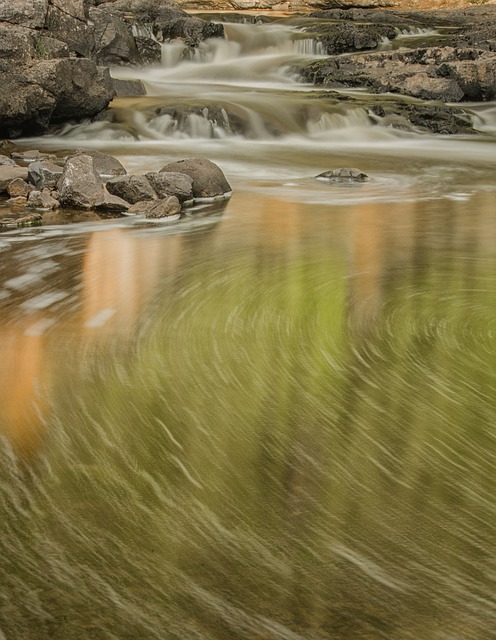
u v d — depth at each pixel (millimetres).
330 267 7582
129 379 4648
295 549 3031
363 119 20078
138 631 2580
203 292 6602
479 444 3930
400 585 2840
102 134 16891
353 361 5043
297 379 4711
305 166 15297
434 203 11875
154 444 3838
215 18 32719
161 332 5531
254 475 3566
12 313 5961
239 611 2680
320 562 2957
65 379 4629
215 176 11828
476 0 36906
